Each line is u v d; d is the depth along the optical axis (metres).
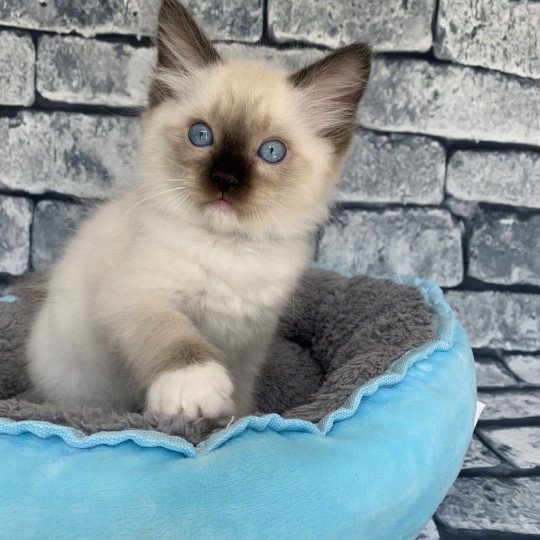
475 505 0.30
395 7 0.42
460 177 0.46
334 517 0.19
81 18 0.41
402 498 0.22
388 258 0.46
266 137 0.27
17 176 0.43
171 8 0.28
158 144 0.27
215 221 0.25
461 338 0.31
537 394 0.42
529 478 0.32
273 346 0.38
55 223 0.44
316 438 0.21
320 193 0.28
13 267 0.44
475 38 0.43
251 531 0.18
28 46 0.41
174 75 0.29
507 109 0.45
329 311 0.38
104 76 0.42
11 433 0.19
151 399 0.23
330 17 0.42
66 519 0.17
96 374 0.30
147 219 0.27
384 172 0.45
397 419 0.24
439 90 0.44
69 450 0.19
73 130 0.43
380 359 0.28
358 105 0.29
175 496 0.18
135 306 0.26
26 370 0.34
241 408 0.30
